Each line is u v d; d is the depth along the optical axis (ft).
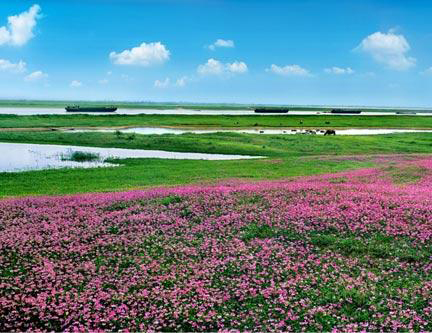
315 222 63.31
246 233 61.05
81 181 125.80
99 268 50.98
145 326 38.01
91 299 42.65
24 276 49.19
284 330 37.06
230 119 524.11
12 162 178.09
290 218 65.62
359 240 56.49
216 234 61.67
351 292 42.37
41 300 42.47
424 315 37.96
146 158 186.39
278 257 52.34
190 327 38.09
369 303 40.19
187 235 61.82
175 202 79.00
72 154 203.41
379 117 643.86
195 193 85.56
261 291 43.60
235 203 76.48
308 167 154.40
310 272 47.96
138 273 49.14
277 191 83.97
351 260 50.96
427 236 56.13
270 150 231.50
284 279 46.78
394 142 271.90
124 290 44.60
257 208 72.13
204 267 49.98
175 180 124.67
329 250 54.13
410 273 47.24
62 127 367.45
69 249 57.36
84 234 63.21
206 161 176.45
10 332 37.76
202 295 43.04
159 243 58.80
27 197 91.40
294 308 40.34
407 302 40.42
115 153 213.66
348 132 382.83
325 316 38.50
